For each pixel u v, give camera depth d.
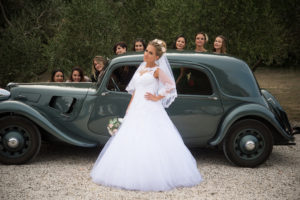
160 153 4.13
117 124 4.90
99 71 6.47
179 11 9.23
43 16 12.74
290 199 3.93
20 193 3.98
